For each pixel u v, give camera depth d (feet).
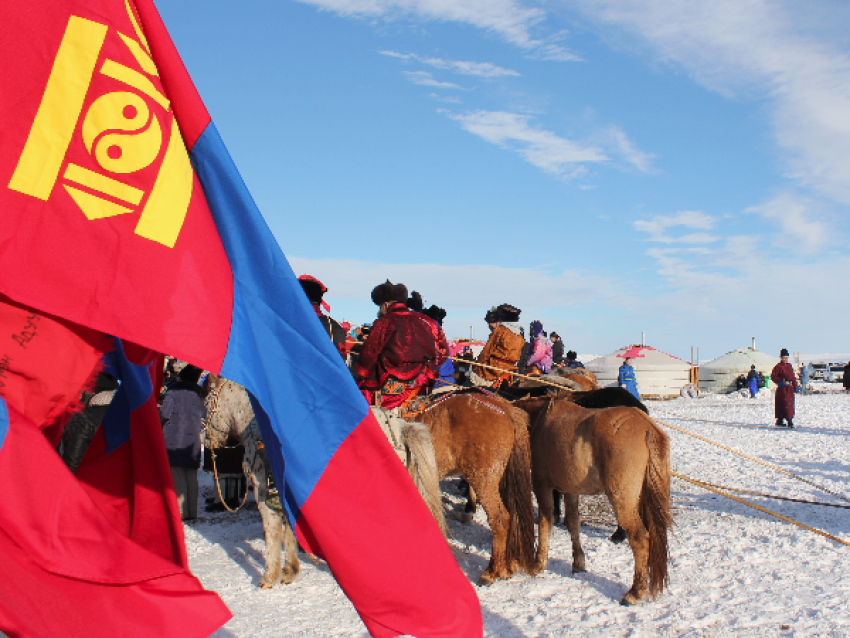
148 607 7.07
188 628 7.18
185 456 25.75
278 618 16.30
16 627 6.48
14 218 7.25
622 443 17.54
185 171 8.10
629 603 17.20
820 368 184.14
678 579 19.17
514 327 27.53
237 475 27.86
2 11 7.53
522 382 26.53
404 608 8.25
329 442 8.29
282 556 20.74
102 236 7.49
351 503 8.25
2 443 6.80
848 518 26.14
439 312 30.01
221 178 8.36
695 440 52.90
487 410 19.40
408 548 8.35
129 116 7.80
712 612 16.47
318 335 8.36
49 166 7.44
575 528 20.04
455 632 8.38
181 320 7.63
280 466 8.30
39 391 7.41
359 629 15.60
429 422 19.83
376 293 20.44
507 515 19.39
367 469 8.37
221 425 19.70
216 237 8.16
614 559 21.18
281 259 8.39
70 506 7.01
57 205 7.39
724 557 21.12
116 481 10.07
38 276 7.22
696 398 116.88
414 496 8.51
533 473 20.47
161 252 7.68
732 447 48.57
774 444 50.19
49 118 7.52
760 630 15.37
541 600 17.61
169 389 26.32
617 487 17.51
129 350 8.83
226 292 8.01
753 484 33.99
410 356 19.92
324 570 20.30
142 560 7.20
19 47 7.53
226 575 19.66
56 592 6.73
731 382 136.67
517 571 20.06
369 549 8.18
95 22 7.80
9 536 6.69
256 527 25.29
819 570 19.65
